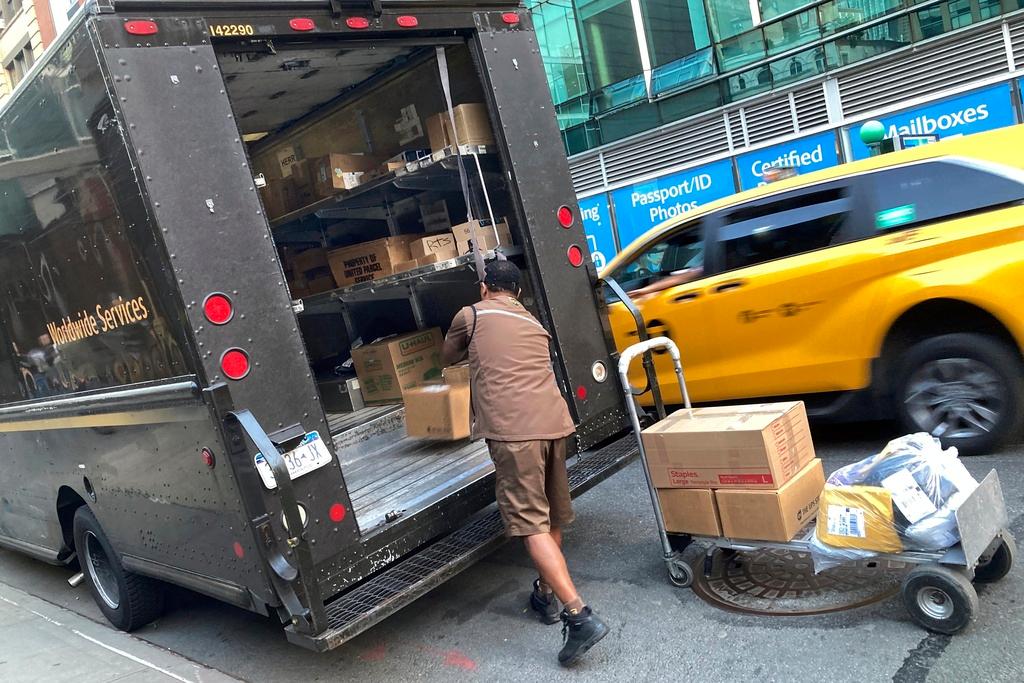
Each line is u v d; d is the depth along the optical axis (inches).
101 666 172.9
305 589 125.3
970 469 180.4
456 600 175.6
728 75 565.3
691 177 599.8
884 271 189.9
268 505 126.9
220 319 126.3
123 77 121.9
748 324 215.0
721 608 145.4
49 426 185.2
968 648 118.6
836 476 133.7
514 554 195.5
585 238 182.5
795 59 530.9
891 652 121.6
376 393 244.8
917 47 472.1
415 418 207.6
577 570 174.4
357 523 141.3
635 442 180.4
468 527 161.6
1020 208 176.7
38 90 139.9
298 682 153.6
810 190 208.7
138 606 189.8
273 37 139.9
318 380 260.7
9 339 188.2
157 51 125.6
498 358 144.7
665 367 235.8
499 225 179.6
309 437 133.3
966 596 118.3
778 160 550.3
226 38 134.3
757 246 215.6
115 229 131.0
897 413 196.4
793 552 160.6
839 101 515.2
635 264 246.8
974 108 458.6
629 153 637.3
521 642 150.4
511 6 176.1
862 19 495.8
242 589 139.2
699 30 573.9
